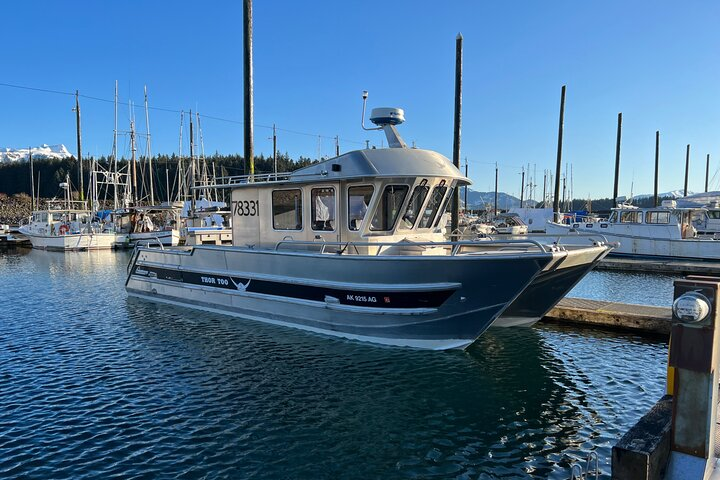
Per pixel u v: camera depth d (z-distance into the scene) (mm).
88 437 6094
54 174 94312
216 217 29453
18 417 6664
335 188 9398
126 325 11539
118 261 28391
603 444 6051
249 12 14789
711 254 23219
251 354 9086
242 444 5949
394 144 10086
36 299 15648
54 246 35688
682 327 3584
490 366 8703
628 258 25203
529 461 5660
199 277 12016
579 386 7910
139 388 7656
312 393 7457
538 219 34219
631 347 10008
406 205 9359
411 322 8625
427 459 5691
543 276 8328
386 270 8453
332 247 9523
